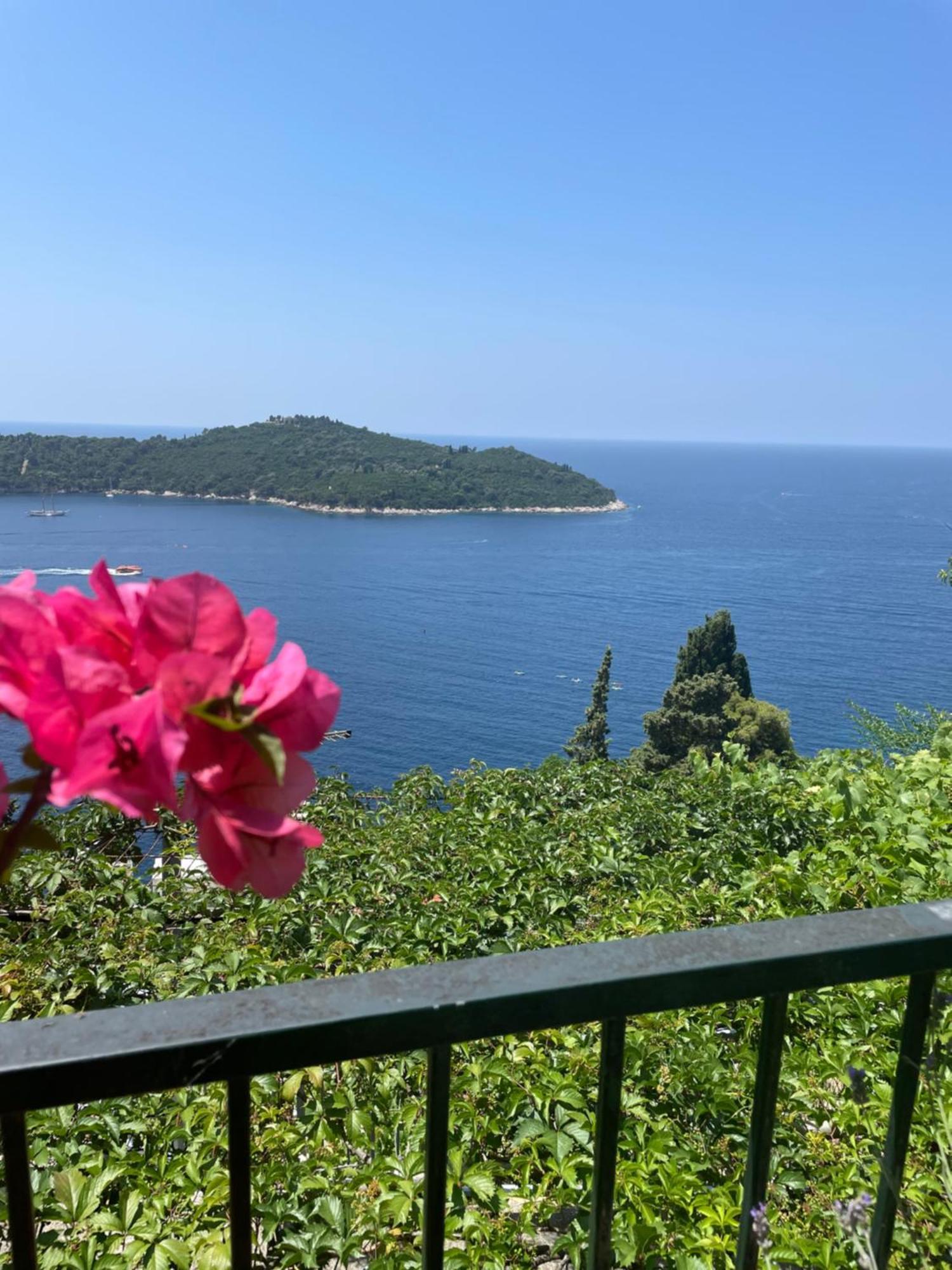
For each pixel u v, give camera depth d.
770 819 5.24
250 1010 1.00
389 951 4.09
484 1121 2.87
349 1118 2.79
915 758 5.95
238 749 0.77
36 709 0.74
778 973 1.19
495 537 172.12
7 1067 0.91
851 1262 2.14
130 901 4.42
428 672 78.44
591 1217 1.29
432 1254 1.20
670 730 36.91
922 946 1.25
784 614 108.19
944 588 129.88
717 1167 2.88
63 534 145.00
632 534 184.50
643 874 4.81
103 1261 2.30
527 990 1.07
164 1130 2.87
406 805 6.25
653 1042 3.16
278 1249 2.46
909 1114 1.44
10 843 0.85
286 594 109.00
